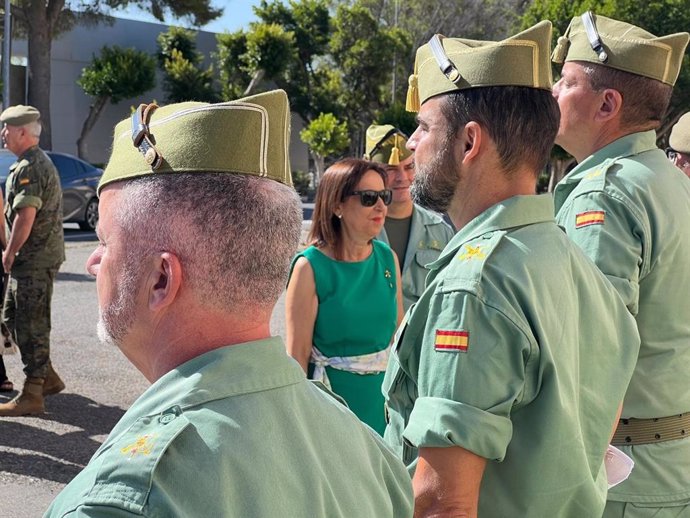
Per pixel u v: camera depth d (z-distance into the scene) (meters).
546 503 1.56
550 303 1.55
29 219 4.71
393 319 2.95
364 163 2.93
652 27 22.25
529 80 1.63
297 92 33.31
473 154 1.63
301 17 33.59
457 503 1.50
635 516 2.13
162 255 1.07
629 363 1.75
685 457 2.16
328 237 2.92
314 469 1.07
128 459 0.96
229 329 1.10
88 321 7.49
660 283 2.10
